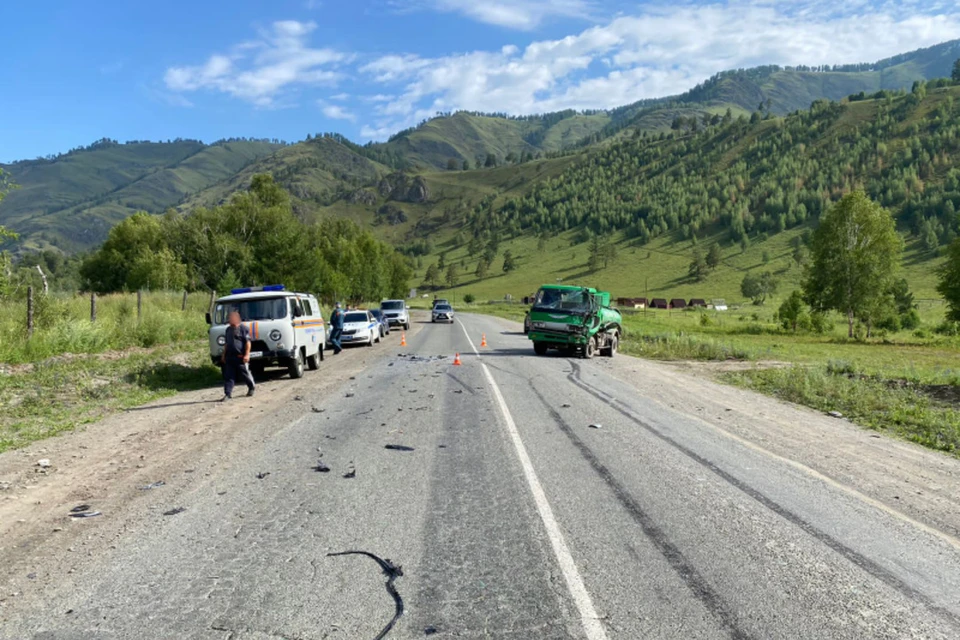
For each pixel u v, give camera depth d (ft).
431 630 11.00
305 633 10.91
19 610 11.81
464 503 17.99
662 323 191.01
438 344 84.94
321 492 19.04
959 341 130.82
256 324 46.50
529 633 10.89
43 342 51.03
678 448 25.11
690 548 14.80
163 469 21.84
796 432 29.50
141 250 195.00
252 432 28.02
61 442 26.27
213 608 11.80
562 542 15.07
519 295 610.24
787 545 15.10
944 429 30.25
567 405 35.14
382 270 291.38
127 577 13.17
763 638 10.84
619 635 10.85
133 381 43.34
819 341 131.44
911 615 11.76
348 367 56.44
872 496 19.26
